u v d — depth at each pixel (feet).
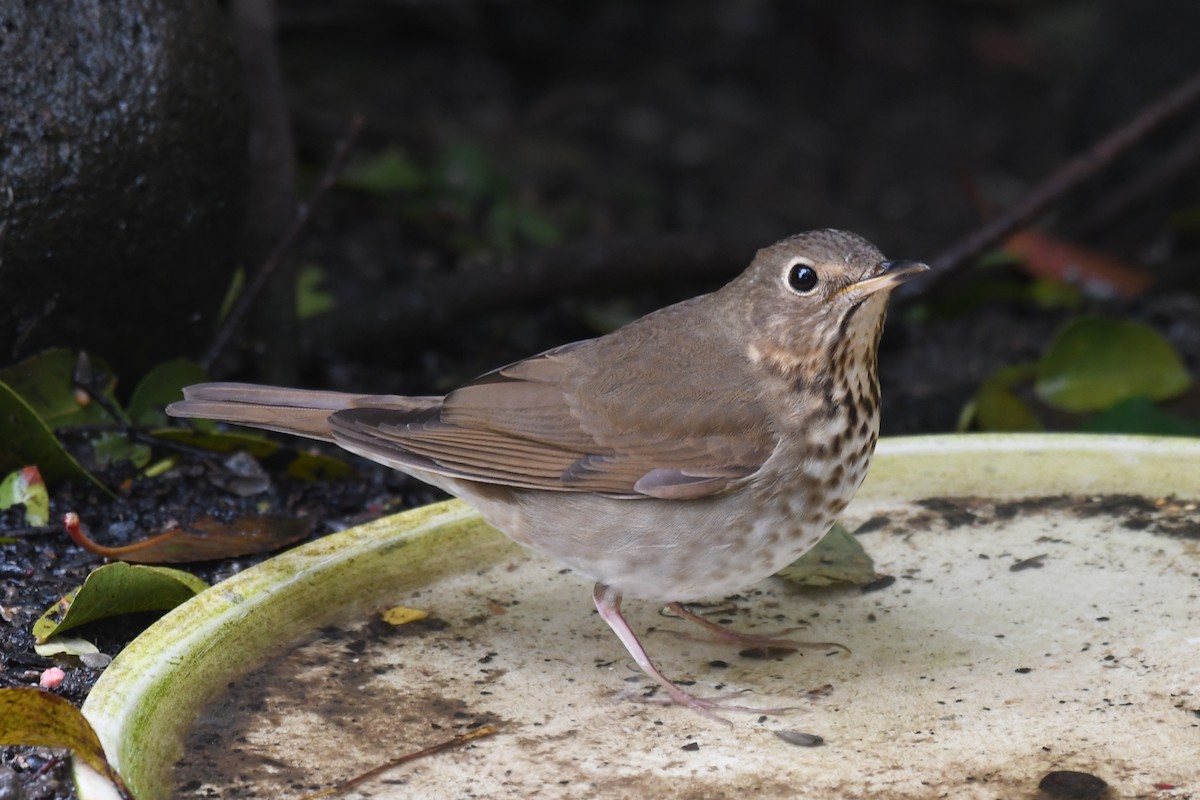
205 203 34.91
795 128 76.18
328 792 21.71
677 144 72.18
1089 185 64.23
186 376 35.58
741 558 26.11
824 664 25.98
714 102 77.05
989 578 28.60
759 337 26.30
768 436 25.61
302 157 56.49
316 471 35.22
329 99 63.87
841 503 26.40
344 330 43.70
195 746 22.81
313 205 37.81
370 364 44.42
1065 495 31.48
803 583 28.58
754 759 22.86
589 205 62.64
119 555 29.22
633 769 22.58
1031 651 25.96
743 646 26.84
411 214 54.13
